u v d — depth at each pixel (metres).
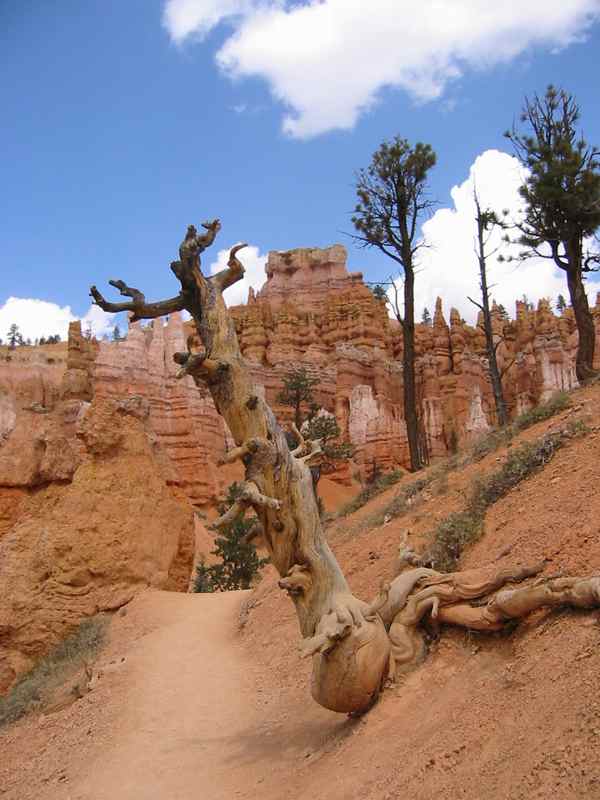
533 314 93.19
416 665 11.02
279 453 11.62
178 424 71.88
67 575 23.84
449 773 7.73
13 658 22.69
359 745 9.95
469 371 89.38
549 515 12.74
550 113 29.05
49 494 25.47
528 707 7.97
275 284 118.81
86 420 26.47
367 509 24.81
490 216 30.08
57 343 136.50
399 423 77.31
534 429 19.64
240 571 38.00
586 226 27.55
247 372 12.03
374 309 96.00
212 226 12.45
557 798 6.27
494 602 10.11
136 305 12.47
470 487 17.88
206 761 12.64
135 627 22.44
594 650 8.08
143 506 25.98
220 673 17.62
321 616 11.22
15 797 13.64
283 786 10.28
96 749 14.59
